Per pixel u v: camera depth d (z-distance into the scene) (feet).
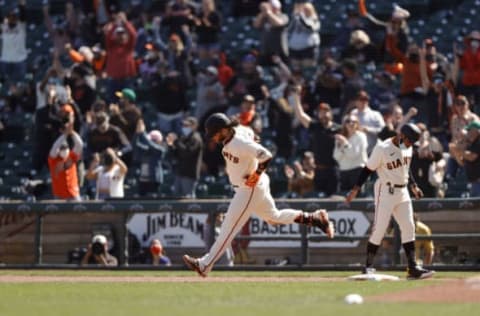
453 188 192.13
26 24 274.36
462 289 102.22
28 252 185.88
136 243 179.52
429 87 202.49
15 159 238.48
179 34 235.20
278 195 205.67
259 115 211.41
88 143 206.18
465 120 183.52
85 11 255.09
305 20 226.38
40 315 83.15
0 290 113.29
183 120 212.43
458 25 250.37
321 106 188.03
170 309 86.43
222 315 81.15
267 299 97.30
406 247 131.64
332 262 171.32
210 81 214.28
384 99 210.79
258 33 254.06
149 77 237.45
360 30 225.97
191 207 175.63
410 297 96.48
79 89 218.59
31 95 244.42
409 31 249.14
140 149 197.57
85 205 180.14
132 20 253.24
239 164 119.24
